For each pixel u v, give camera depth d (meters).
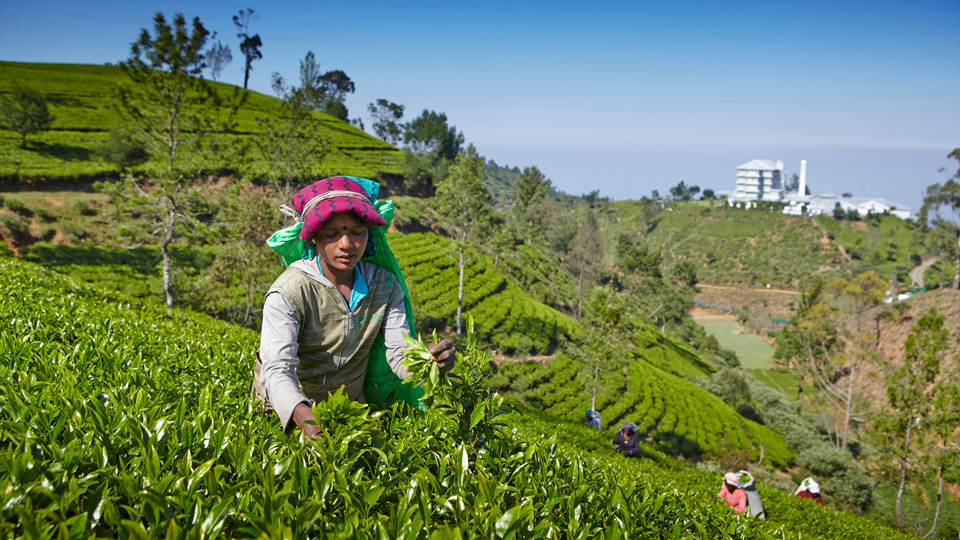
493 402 1.94
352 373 2.30
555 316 54.00
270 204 29.08
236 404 2.38
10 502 1.09
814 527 9.93
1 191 40.88
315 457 1.56
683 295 92.75
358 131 91.50
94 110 60.59
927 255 123.38
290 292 2.07
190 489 1.28
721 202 187.75
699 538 2.21
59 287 7.10
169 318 7.05
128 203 29.42
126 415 1.70
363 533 1.21
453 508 1.39
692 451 36.47
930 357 26.05
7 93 59.66
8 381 2.14
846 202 199.50
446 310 45.81
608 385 39.59
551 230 100.38
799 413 50.03
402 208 63.34
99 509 1.17
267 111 72.44
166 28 26.80
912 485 30.02
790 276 128.50
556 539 1.36
